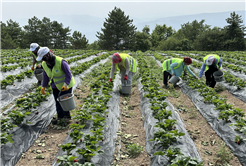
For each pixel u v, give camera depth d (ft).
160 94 21.83
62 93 17.51
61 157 10.13
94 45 214.69
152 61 54.39
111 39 175.11
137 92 28.73
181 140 14.07
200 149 14.96
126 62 24.00
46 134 16.69
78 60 58.70
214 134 17.01
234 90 27.76
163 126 13.96
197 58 64.08
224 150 13.94
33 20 189.88
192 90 27.45
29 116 17.42
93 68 44.01
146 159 13.53
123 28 174.19
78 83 31.50
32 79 31.50
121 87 28.09
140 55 74.90
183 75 33.37
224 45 173.17
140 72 36.68
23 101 18.99
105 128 15.90
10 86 27.32
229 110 17.35
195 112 21.76
